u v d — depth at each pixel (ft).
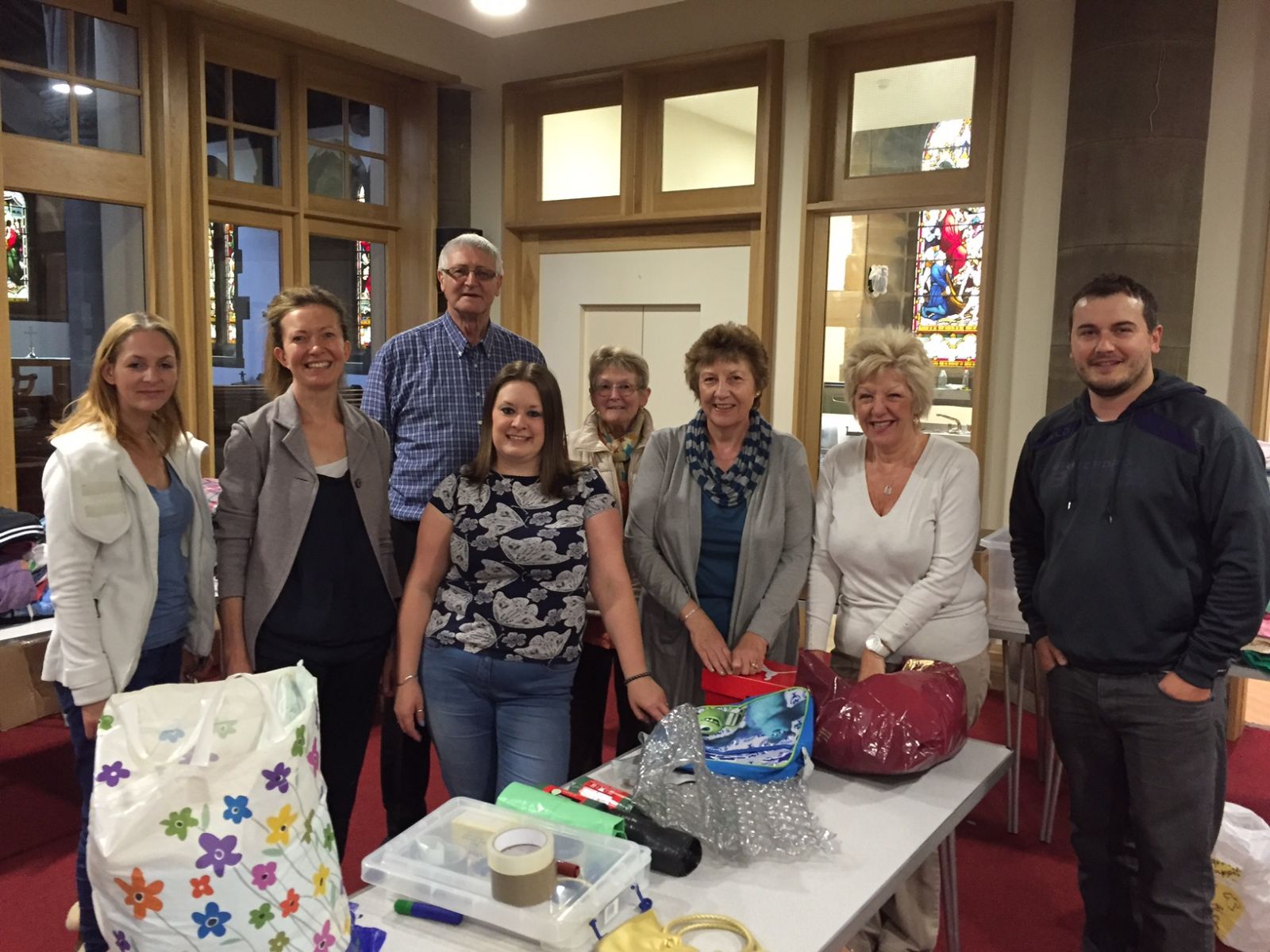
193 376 12.20
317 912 3.17
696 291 13.98
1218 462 5.48
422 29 14.01
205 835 2.97
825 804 5.15
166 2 11.32
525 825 4.25
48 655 6.19
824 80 12.72
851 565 6.83
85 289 11.29
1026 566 6.66
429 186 14.74
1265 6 10.09
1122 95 10.28
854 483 6.88
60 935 7.29
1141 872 6.04
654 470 7.12
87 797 6.25
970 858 8.70
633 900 4.06
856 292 12.89
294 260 13.47
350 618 6.70
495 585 6.10
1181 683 5.62
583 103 14.52
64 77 10.84
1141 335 5.69
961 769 5.61
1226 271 10.52
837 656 6.98
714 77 13.42
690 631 6.73
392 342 8.43
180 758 3.09
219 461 12.84
